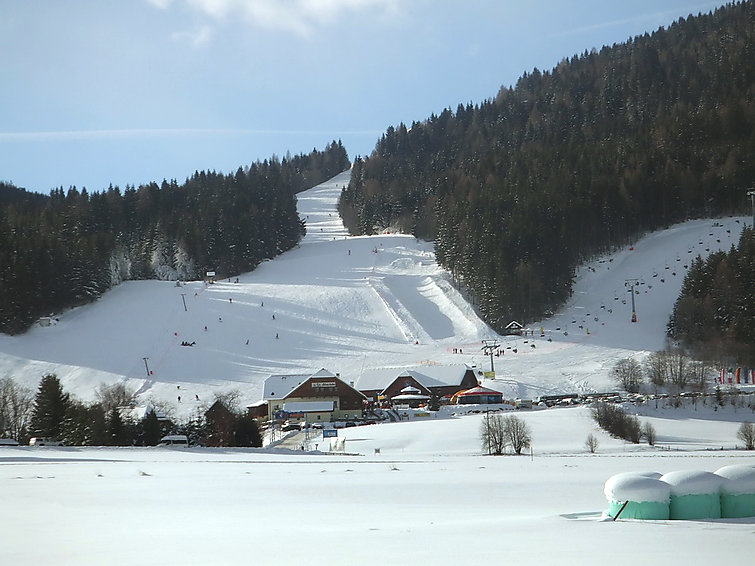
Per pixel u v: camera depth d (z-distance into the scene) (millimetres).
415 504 23766
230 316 155125
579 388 104688
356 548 13867
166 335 145000
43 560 13133
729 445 62000
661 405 84188
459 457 54219
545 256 157875
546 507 22922
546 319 149875
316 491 27766
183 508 22094
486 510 21922
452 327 151500
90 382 122562
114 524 18297
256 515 20391
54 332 150875
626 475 17953
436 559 12469
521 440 59125
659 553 12703
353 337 145000
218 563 12461
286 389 107562
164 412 96812
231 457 51969
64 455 51500
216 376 123688
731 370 103062
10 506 22297
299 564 12219
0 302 150000
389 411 97250
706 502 17266
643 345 126688
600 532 15320
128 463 43469
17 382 122062
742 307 117375
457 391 111375
